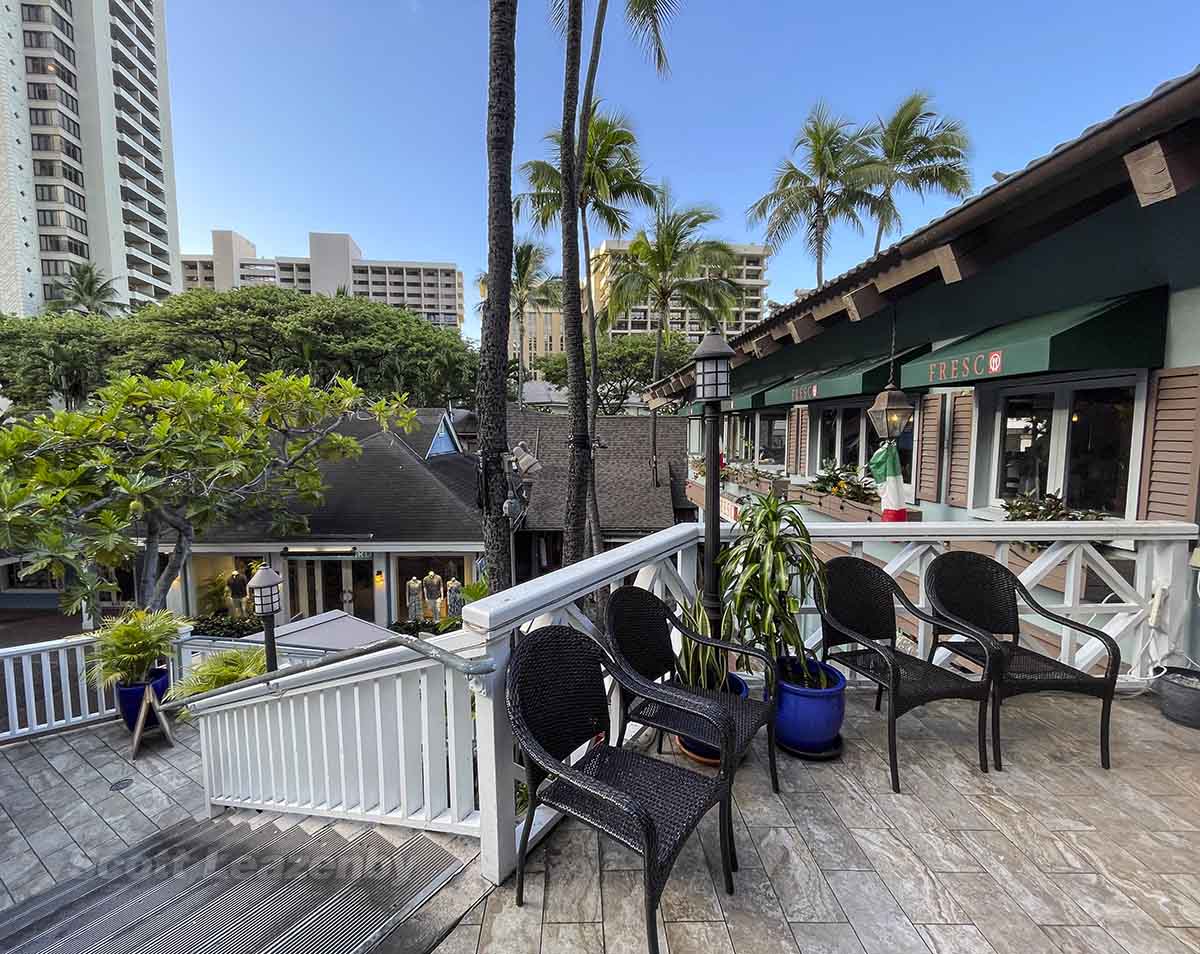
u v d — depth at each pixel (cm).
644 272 1689
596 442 1120
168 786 446
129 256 5131
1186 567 293
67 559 714
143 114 5272
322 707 247
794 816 195
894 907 156
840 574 255
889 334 564
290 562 1329
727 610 242
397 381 2727
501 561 522
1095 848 178
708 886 164
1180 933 145
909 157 1795
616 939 147
